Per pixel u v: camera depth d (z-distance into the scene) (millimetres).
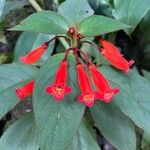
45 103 207
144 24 331
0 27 349
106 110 251
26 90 222
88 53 312
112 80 229
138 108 225
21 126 256
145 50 356
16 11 349
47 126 205
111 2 311
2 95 232
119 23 216
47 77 211
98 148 253
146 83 229
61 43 324
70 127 205
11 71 241
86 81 208
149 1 283
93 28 219
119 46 358
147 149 331
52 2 337
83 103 209
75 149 252
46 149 202
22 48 310
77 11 245
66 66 210
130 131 252
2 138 253
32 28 213
